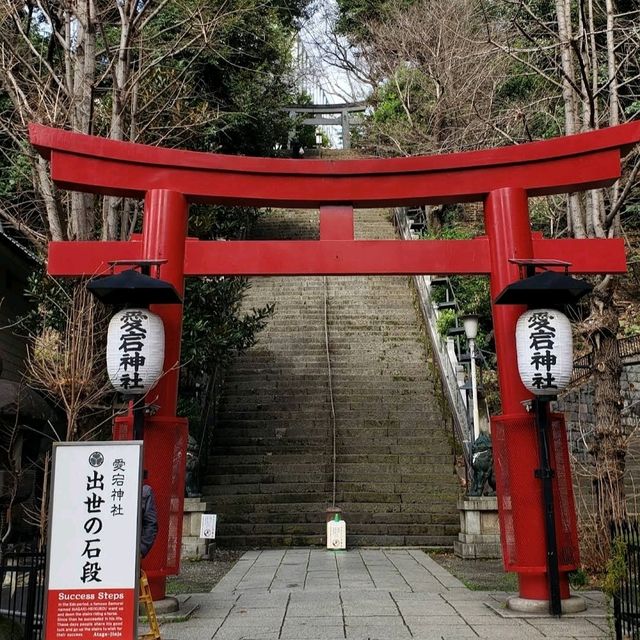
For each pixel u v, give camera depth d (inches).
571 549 249.4
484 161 281.6
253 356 603.5
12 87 371.6
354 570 336.5
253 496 448.5
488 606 252.7
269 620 233.0
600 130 272.7
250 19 671.8
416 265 282.7
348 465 473.4
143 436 240.5
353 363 595.2
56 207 331.9
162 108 395.9
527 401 254.4
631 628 200.4
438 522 428.1
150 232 269.9
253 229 876.6
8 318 464.1
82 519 179.8
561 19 329.7
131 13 335.9
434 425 518.6
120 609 174.2
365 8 974.4
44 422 448.8
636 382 576.4
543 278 235.3
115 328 240.8
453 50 607.2
